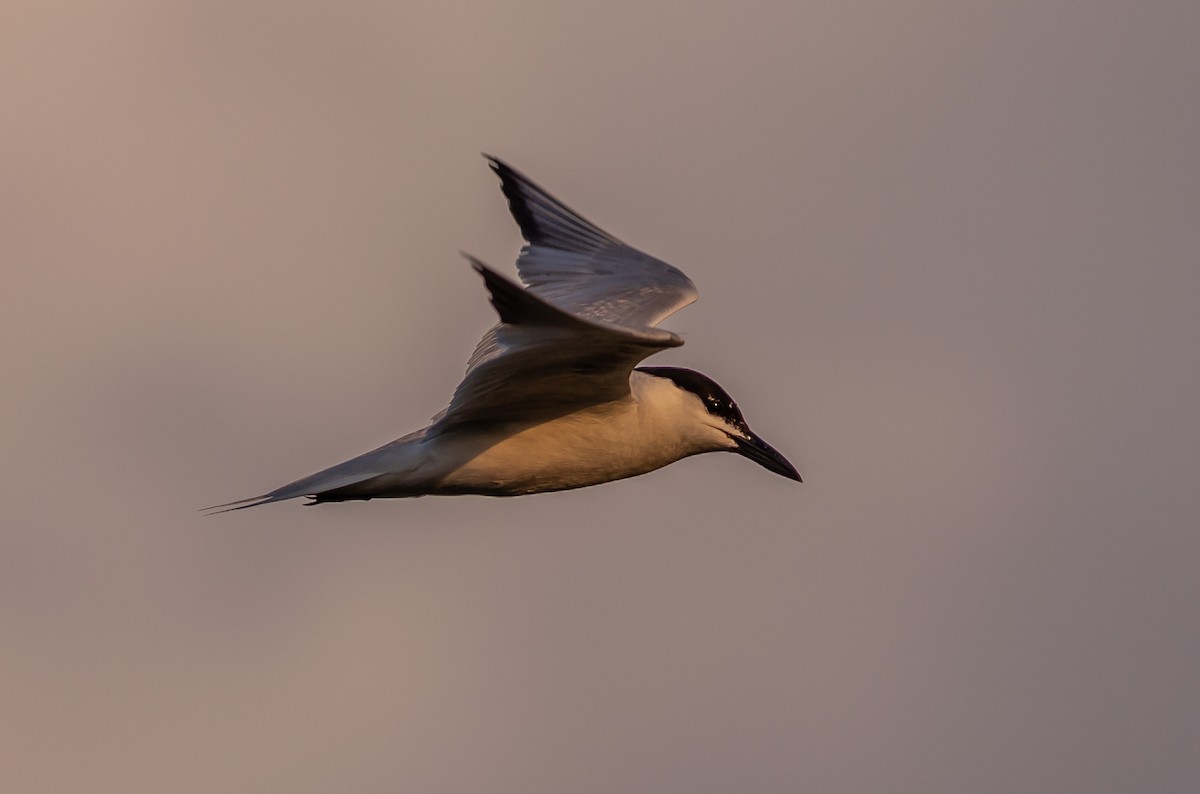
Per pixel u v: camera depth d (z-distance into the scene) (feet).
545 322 32.71
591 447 42.16
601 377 38.91
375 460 41.04
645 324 46.85
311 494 40.34
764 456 45.83
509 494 42.98
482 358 43.93
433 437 41.32
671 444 44.57
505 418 40.96
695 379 45.57
